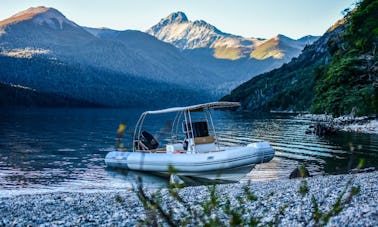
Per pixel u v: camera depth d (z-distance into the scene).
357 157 29.30
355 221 8.02
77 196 13.82
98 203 12.17
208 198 12.36
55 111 159.88
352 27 58.84
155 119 100.44
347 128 55.34
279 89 192.88
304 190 6.28
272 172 23.20
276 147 35.81
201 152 21.72
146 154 22.80
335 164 26.00
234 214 5.13
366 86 55.75
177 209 10.28
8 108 180.50
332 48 79.56
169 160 21.42
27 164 27.70
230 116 110.31
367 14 57.19
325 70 75.44
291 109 162.12
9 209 11.20
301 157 29.44
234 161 20.27
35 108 195.75
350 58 57.78
